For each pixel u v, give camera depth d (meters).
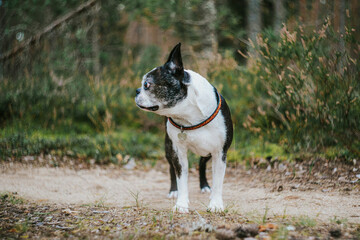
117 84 8.68
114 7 9.70
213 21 10.61
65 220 3.01
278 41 5.52
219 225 2.76
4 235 2.61
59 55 8.72
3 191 4.25
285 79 5.19
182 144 3.45
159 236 2.56
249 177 5.12
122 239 2.52
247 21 11.31
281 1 8.95
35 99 7.75
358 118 4.85
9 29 8.50
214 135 3.34
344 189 4.04
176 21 10.56
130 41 11.85
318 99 4.91
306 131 5.36
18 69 8.57
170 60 3.20
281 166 5.27
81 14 9.08
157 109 3.24
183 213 3.30
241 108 6.89
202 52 10.45
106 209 3.48
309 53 4.85
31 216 3.11
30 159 6.09
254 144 6.34
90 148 6.70
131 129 8.08
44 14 8.84
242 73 7.29
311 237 2.45
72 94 8.12
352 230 2.62
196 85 3.21
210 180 5.36
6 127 7.14
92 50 9.79
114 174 5.72
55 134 7.26
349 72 4.83
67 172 5.62
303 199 3.75
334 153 5.18
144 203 3.94
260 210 3.44
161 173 5.93
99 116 7.78
